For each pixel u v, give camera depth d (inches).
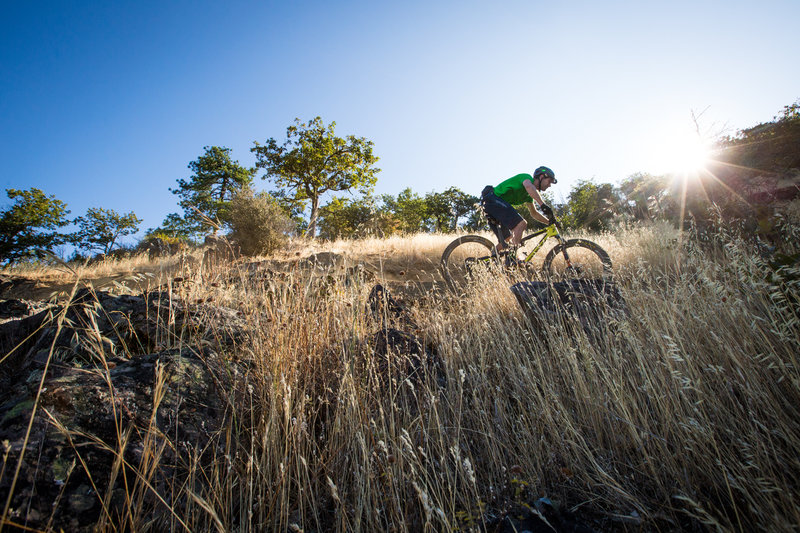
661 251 164.6
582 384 72.4
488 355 95.3
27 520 42.6
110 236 1171.9
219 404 71.6
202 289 124.6
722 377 69.1
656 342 76.7
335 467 62.6
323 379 81.2
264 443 57.1
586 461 63.3
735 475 51.9
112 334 90.2
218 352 86.3
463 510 55.7
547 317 98.9
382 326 114.4
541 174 188.2
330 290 117.4
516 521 53.7
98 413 58.0
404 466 61.5
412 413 76.1
